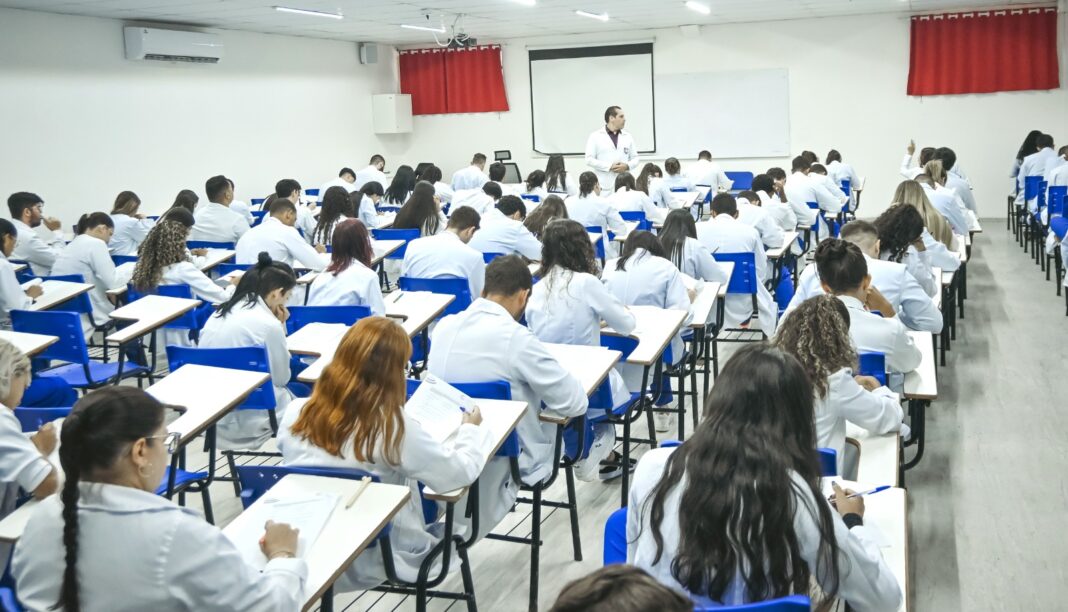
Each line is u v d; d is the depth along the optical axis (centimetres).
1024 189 941
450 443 246
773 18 1233
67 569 167
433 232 712
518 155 1434
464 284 502
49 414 282
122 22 965
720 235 578
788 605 151
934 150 876
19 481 231
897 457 270
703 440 169
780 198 860
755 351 175
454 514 279
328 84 1309
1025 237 951
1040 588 314
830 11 1165
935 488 397
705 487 165
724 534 162
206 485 325
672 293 431
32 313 434
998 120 1184
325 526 206
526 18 1119
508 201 626
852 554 174
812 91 1262
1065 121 1158
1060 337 619
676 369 440
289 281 373
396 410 228
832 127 1263
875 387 281
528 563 340
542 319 379
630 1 986
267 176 1193
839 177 1073
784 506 162
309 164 1276
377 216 840
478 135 1448
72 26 908
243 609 172
